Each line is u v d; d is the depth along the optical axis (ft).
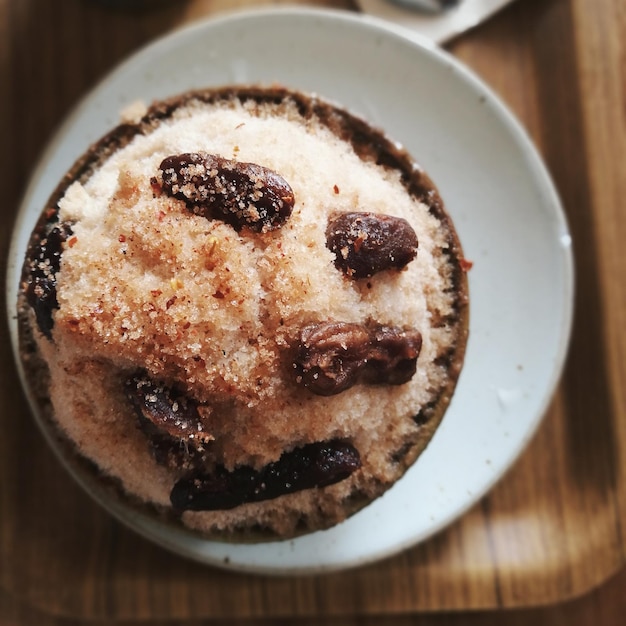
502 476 0.90
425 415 0.71
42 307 0.63
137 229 0.61
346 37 0.92
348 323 0.62
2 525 0.90
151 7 0.97
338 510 0.71
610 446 0.95
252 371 0.60
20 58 0.96
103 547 0.91
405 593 0.91
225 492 0.64
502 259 0.92
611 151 0.97
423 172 0.74
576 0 0.98
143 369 0.62
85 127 0.89
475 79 0.91
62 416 0.70
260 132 0.69
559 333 0.90
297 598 0.91
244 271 0.61
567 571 0.92
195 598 0.90
